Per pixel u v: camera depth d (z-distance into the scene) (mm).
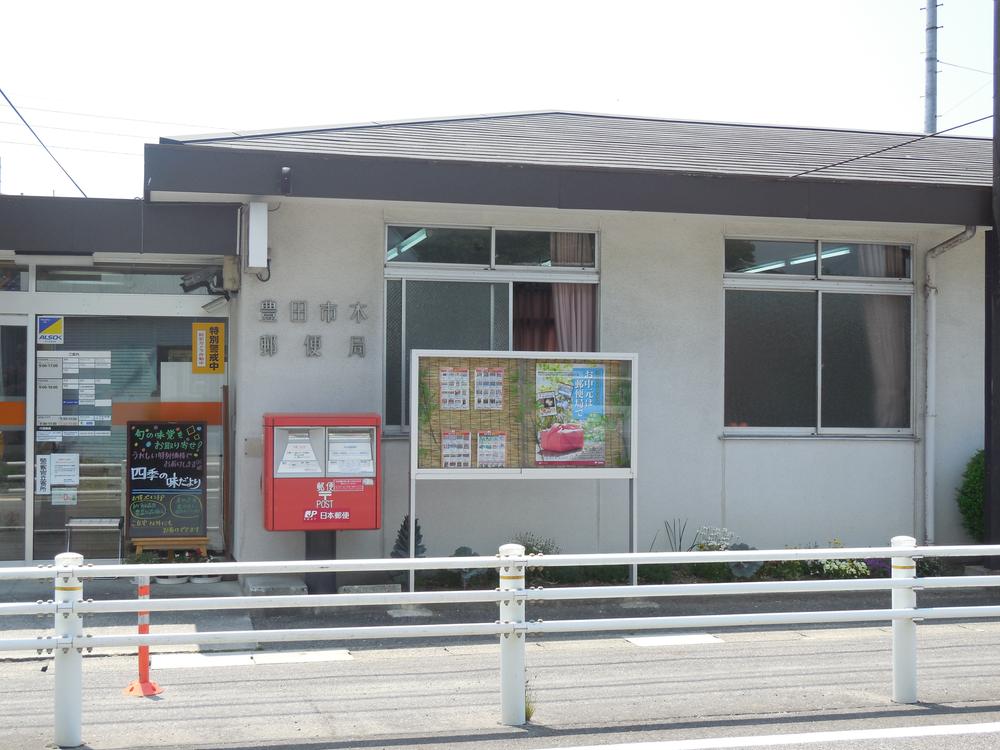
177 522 10445
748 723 5824
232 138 10062
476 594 5762
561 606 9445
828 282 11305
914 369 11461
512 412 9672
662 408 10859
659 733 5609
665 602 9648
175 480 10477
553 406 9727
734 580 10125
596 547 10648
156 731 5680
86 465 10500
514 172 9625
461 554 9977
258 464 9930
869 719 5898
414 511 9438
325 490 9219
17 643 5250
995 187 10445
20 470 10406
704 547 10320
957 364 11602
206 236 9789
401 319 10375
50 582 10000
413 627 5676
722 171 10234
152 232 9695
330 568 5676
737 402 11109
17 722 5863
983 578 6316
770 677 6996
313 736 5590
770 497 11070
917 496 11398
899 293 11469
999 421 10734
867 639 8406
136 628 8398
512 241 10641
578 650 7922
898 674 6305
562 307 10773
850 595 10055
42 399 10453
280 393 10008
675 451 10875
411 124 11898
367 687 6742
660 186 9914
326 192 9281
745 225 11078
